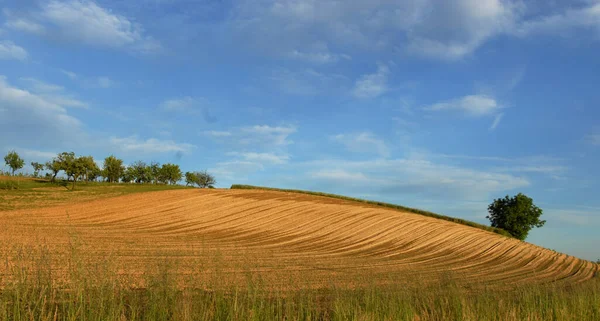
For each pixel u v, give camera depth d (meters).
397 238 40.62
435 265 30.97
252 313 8.26
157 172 87.06
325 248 35.03
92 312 7.65
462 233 44.59
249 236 37.94
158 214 44.97
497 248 40.09
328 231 41.56
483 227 51.03
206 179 90.19
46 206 47.97
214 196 54.81
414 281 14.42
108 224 39.25
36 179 73.06
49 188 63.22
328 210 49.47
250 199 53.56
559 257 39.28
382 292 10.69
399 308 9.72
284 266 22.92
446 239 41.66
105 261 9.67
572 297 12.56
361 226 43.78
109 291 8.36
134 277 13.16
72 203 50.34
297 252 31.61
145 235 33.84
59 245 22.64
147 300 8.63
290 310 8.98
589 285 16.91
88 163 68.69
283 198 55.22
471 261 34.31
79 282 8.43
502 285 20.88
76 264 9.24
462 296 10.88
